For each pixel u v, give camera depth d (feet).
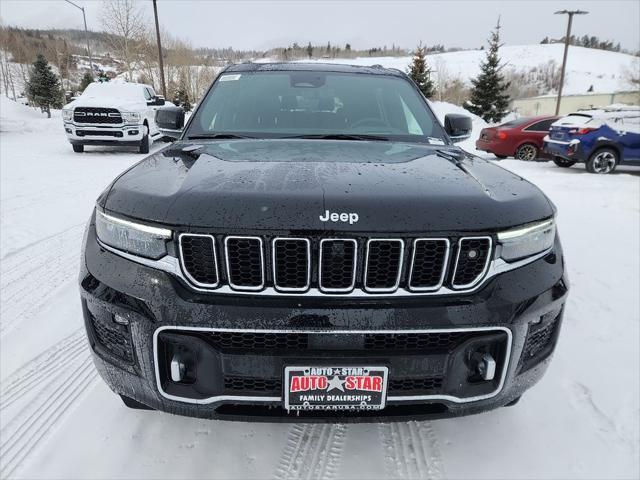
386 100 8.75
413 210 4.47
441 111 90.12
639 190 23.52
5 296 10.50
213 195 4.57
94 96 37.63
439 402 4.71
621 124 30.07
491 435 6.15
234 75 9.25
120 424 6.25
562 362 7.79
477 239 4.52
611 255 13.33
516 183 5.50
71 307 9.95
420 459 5.73
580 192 23.11
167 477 5.40
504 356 4.73
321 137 7.68
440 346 4.57
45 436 6.04
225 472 5.48
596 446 5.98
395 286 4.44
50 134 52.44
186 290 4.47
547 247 5.11
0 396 6.88
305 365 4.43
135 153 37.22
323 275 4.40
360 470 5.55
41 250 13.69
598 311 9.68
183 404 4.69
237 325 4.34
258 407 4.73
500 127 38.81
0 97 88.48
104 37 113.80
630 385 7.20
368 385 4.51
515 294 4.66
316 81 9.08
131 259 4.71
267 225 4.29
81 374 7.47
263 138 7.57
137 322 4.59
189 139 7.65
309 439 6.04
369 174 5.26
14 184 22.70
